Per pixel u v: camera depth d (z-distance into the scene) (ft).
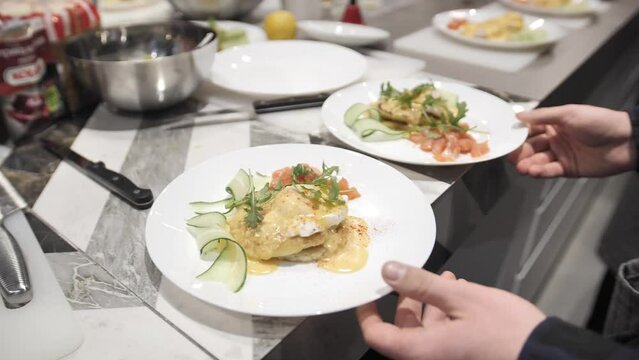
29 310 1.18
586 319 3.76
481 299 1.24
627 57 4.36
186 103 2.55
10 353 1.21
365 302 1.25
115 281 1.42
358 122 2.16
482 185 2.12
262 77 2.66
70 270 1.46
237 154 1.86
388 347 1.26
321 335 1.36
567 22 3.97
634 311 2.34
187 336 1.25
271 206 1.47
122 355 1.21
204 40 2.49
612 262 3.75
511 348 1.18
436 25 3.68
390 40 3.58
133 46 2.62
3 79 2.12
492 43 3.32
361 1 4.25
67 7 2.36
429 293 1.23
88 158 2.06
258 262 1.40
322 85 2.57
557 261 4.31
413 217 1.57
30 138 2.25
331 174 1.68
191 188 1.68
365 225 1.56
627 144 2.31
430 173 1.94
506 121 2.24
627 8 4.30
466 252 2.39
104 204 1.77
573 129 2.31
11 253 1.23
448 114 2.17
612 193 4.99
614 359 1.12
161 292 1.39
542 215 3.27
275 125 2.32
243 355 1.21
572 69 3.07
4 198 1.42
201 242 1.41
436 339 1.23
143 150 2.12
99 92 2.27
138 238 1.60
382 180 1.75
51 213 1.72
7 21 2.12
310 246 1.40
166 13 3.68
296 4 3.66
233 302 1.23
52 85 2.31
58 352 1.22
